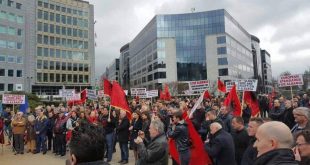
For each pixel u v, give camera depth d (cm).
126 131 1309
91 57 9669
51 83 8775
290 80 1786
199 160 787
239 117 744
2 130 1775
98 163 312
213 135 698
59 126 1591
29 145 1745
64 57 9125
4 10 7831
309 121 657
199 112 1325
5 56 7794
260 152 346
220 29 9350
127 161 1315
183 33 9681
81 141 311
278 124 341
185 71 9600
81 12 9581
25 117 1844
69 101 2445
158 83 9644
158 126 645
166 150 640
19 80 8044
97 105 2359
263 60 16350
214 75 9319
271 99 2428
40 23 8694
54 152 1672
